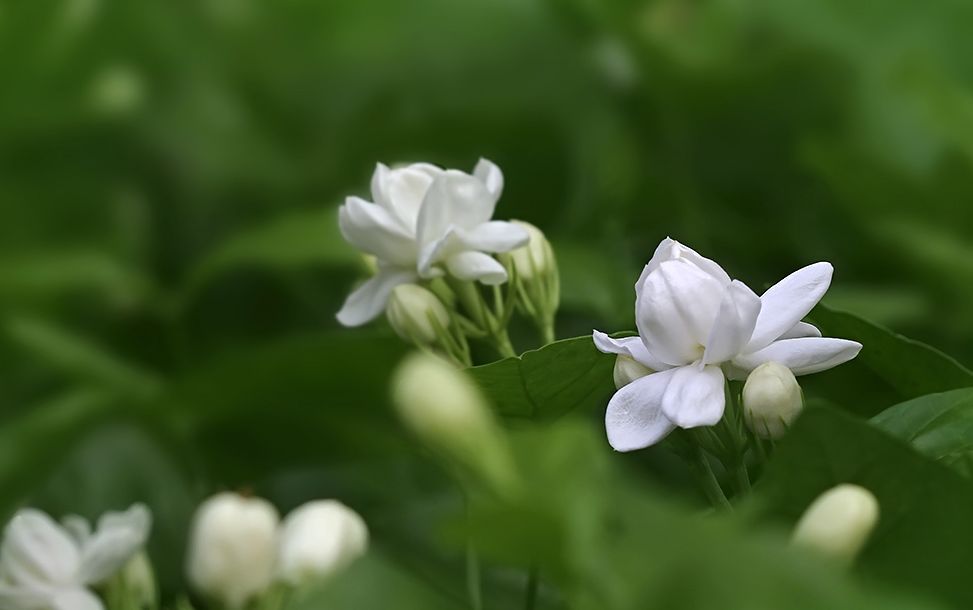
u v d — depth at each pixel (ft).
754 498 1.56
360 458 2.12
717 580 1.42
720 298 1.66
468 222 1.84
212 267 2.29
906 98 2.40
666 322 1.66
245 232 2.30
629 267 2.21
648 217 2.49
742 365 1.67
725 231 2.40
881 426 1.70
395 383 1.52
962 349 2.20
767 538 1.44
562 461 1.46
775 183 2.46
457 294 1.86
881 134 2.40
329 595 1.54
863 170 2.29
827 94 2.44
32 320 2.26
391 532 1.82
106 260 2.42
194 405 2.11
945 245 2.20
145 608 1.83
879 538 1.55
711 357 1.65
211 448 2.15
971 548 1.54
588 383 1.76
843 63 2.43
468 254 1.83
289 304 2.43
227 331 2.42
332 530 1.64
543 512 1.46
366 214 1.84
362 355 1.99
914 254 2.23
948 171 2.27
